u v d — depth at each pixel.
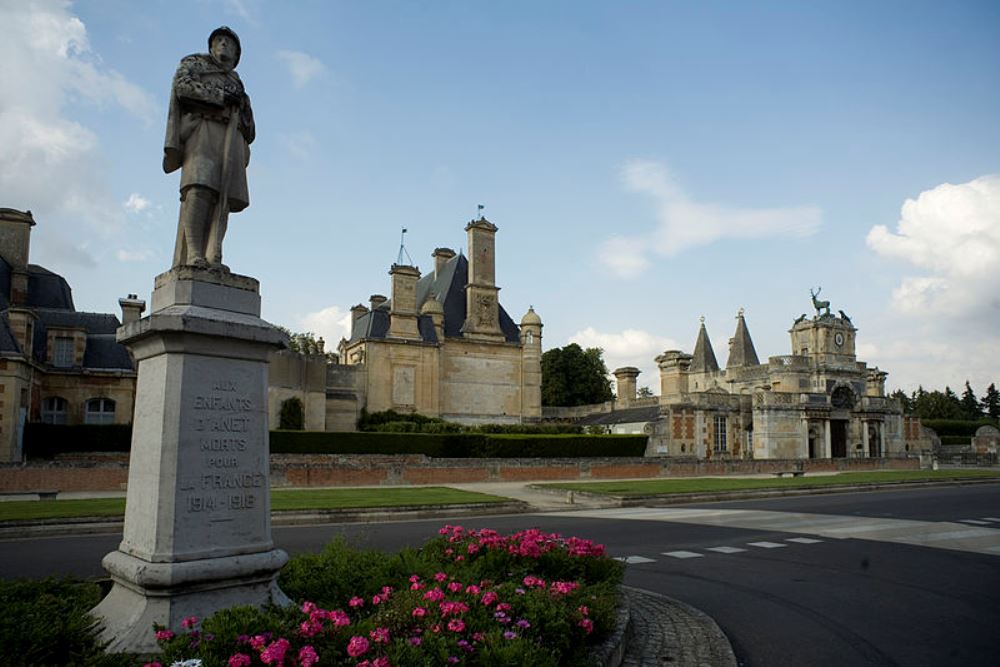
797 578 11.91
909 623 9.09
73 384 40.00
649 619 8.87
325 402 47.78
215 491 6.42
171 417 6.29
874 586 11.30
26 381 34.81
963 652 7.91
